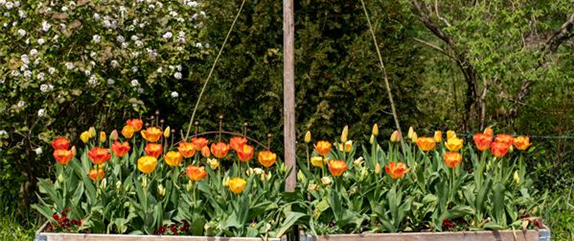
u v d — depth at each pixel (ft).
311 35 17.16
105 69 18.61
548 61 23.20
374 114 17.62
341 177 12.68
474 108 25.71
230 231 12.42
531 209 13.19
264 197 12.89
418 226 12.80
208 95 17.93
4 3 17.93
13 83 17.80
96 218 12.42
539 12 21.85
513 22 21.49
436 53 26.35
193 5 20.17
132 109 19.71
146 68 18.89
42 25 17.74
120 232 12.52
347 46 17.43
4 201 19.49
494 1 21.71
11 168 19.42
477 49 21.27
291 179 14.02
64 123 19.49
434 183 13.24
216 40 18.29
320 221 12.64
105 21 18.39
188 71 19.75
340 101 17.34
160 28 19.77
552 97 24.90
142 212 12.47
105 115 20.03
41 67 17.80
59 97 17.83
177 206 12.82
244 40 17.74
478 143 13.00
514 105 25.23
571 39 25.34
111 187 12.99
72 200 12.83
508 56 21.25
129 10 19.06
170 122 20.27
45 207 13.06
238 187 12.00
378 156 13.88
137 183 12.53
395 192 12.48
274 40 17.67
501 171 13.47
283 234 12.32
